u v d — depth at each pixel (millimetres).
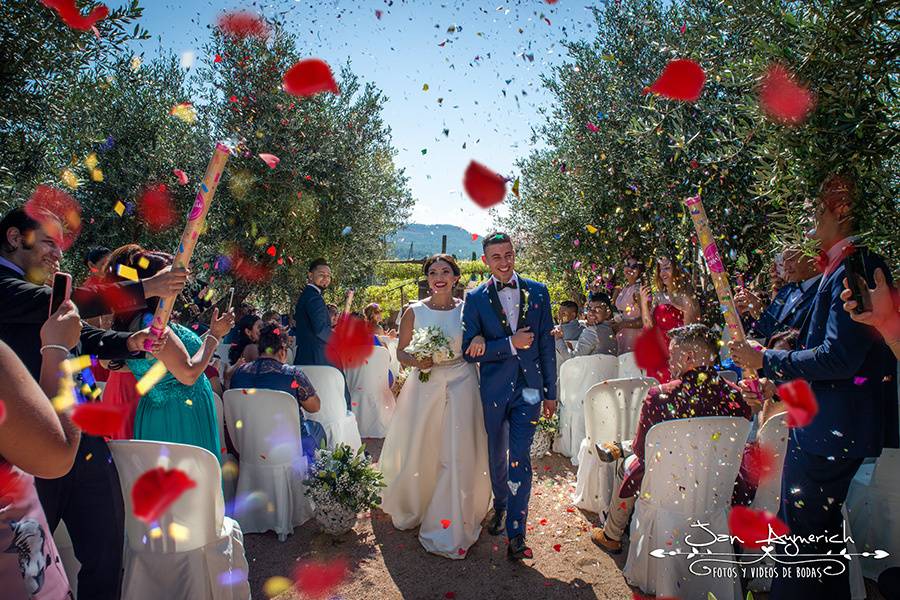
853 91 2092
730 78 2914
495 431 3664
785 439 3045
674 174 5434
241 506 3936
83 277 7125
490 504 4246
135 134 7750
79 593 2318
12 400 1131
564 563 3482
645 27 6441
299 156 8188
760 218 4766
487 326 3662
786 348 2771
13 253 2164
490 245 3686
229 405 3955
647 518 3127
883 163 2271
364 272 10172
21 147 3564
